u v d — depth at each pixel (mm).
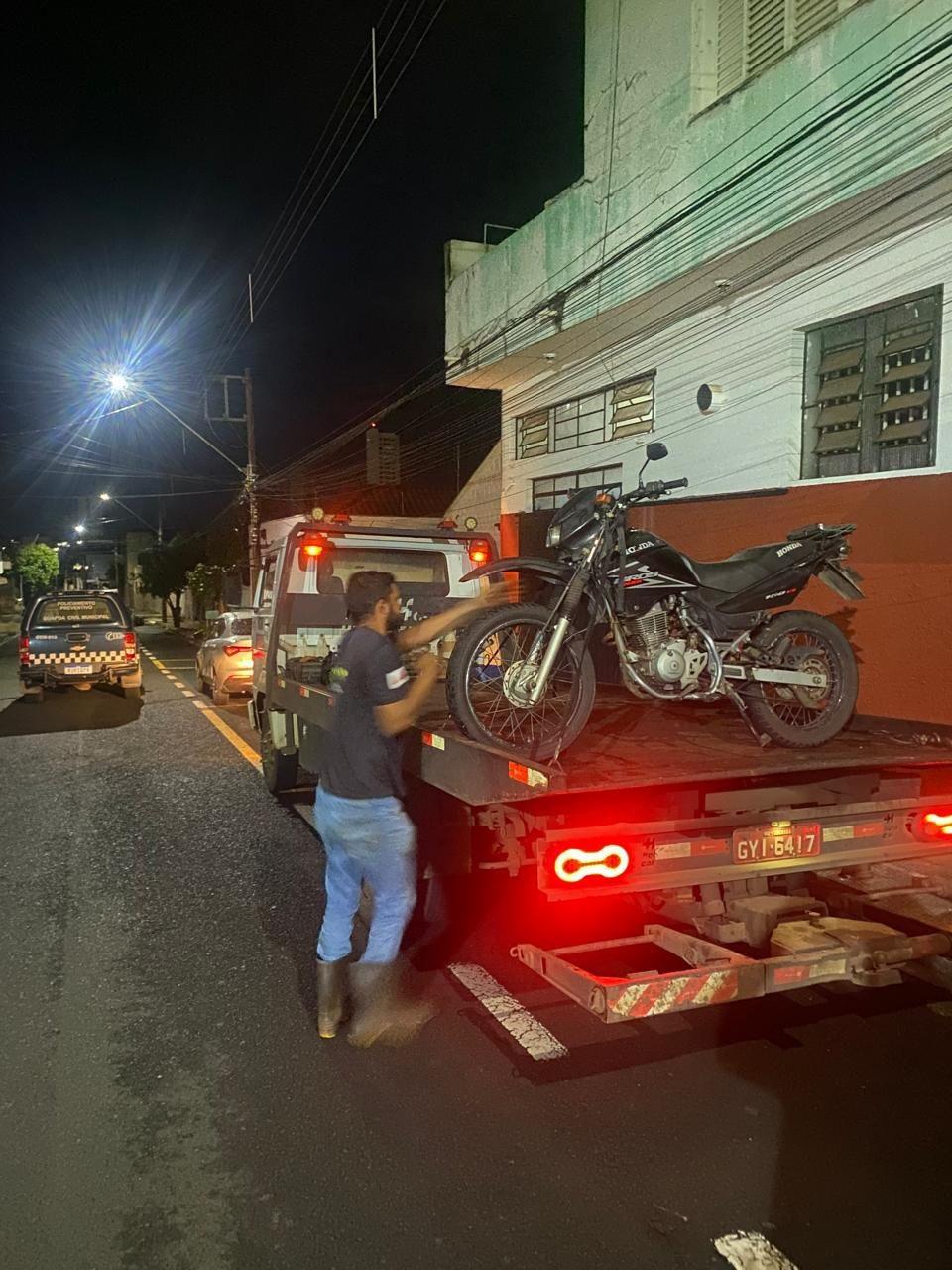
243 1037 4219
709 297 10406
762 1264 2754
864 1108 3584
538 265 12547
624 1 10602
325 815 4199
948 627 7453
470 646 4598
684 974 3631
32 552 70312
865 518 8141
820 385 9297
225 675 15609
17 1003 4582
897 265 8266
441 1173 3213
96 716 14625
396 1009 4461
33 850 7258
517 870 4406
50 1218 3002
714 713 6172
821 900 4473
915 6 7160
